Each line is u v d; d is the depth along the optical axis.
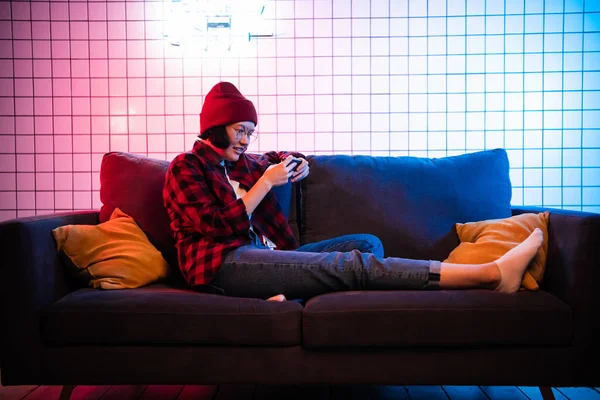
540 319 1.44
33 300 1.46
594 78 2.78
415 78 2.81
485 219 1.98
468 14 2.79
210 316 1.45
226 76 2.81
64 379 1.47
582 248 1.47
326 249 1.78
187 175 1.69
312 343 1.44
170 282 1.82
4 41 2.80
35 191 2.85
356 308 1.45
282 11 2.79
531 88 2.79
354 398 1.75
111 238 1.72
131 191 1.89
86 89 2.81
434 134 2.82
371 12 2.80
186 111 2.82
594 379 1.46
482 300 1.46
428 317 1.43
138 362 1.47
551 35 2.78
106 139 2.83
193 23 2.72
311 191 2.04
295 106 2.82
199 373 1.47
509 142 2.81
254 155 2.04
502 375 1.46
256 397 1.76
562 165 2.81
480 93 2.80
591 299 1.45
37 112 2.82
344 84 2.81
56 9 2.79
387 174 2.04
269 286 1.59
